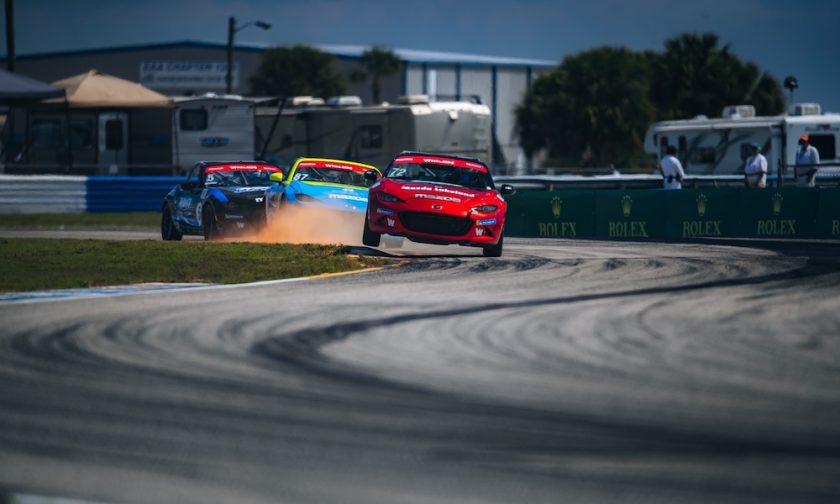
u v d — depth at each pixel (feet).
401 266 181.98
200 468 64.34
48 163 471.62
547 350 101.30
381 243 225.56
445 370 92.12
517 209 288.30
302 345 103.45
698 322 118.62
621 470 63.98
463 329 112.68
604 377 89.66
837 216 271.08
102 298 138.31
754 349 102.73
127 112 478.18
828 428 73.82
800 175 321.11
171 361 95.76
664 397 82.58
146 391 84.33
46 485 61.11
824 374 91.50
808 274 169.17
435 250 220.64
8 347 102.47
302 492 59.77
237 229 241.96
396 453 67.41
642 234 279.69
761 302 135.44
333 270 172.76
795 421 75.61
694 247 230.89
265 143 472.03
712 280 160.35
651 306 130.93
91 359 96.68
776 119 406.62
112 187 404.16
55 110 463.83
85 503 57.67
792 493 59.88
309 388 85.30
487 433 72.02
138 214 401.29
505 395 82.99
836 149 403.13
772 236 274.77
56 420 75.56
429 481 61.77
